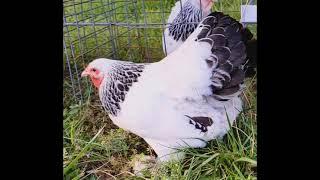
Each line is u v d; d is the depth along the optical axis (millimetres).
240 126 674
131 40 1001
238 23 654
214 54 635
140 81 660
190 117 645
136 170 676
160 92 648
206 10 913
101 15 1033
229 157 628
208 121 647
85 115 778
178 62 652
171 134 651
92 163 696
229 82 636
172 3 1146
